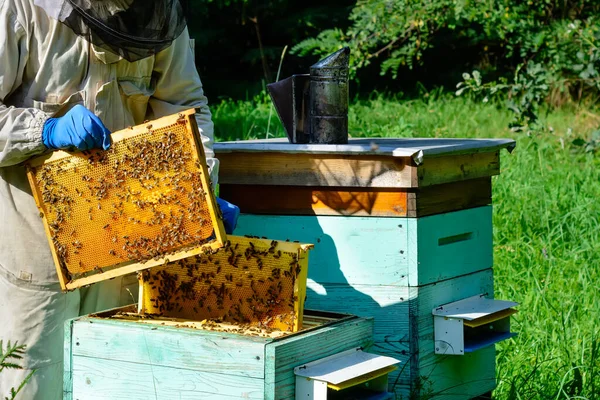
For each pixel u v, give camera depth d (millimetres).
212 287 2809
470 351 3105
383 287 3078
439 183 3105
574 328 4156
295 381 2490
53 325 3064
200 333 2553
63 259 2822
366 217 3086
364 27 10281
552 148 8328
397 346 3068
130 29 2816
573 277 4988
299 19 12695
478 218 3381
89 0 2736
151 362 2600
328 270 3156
